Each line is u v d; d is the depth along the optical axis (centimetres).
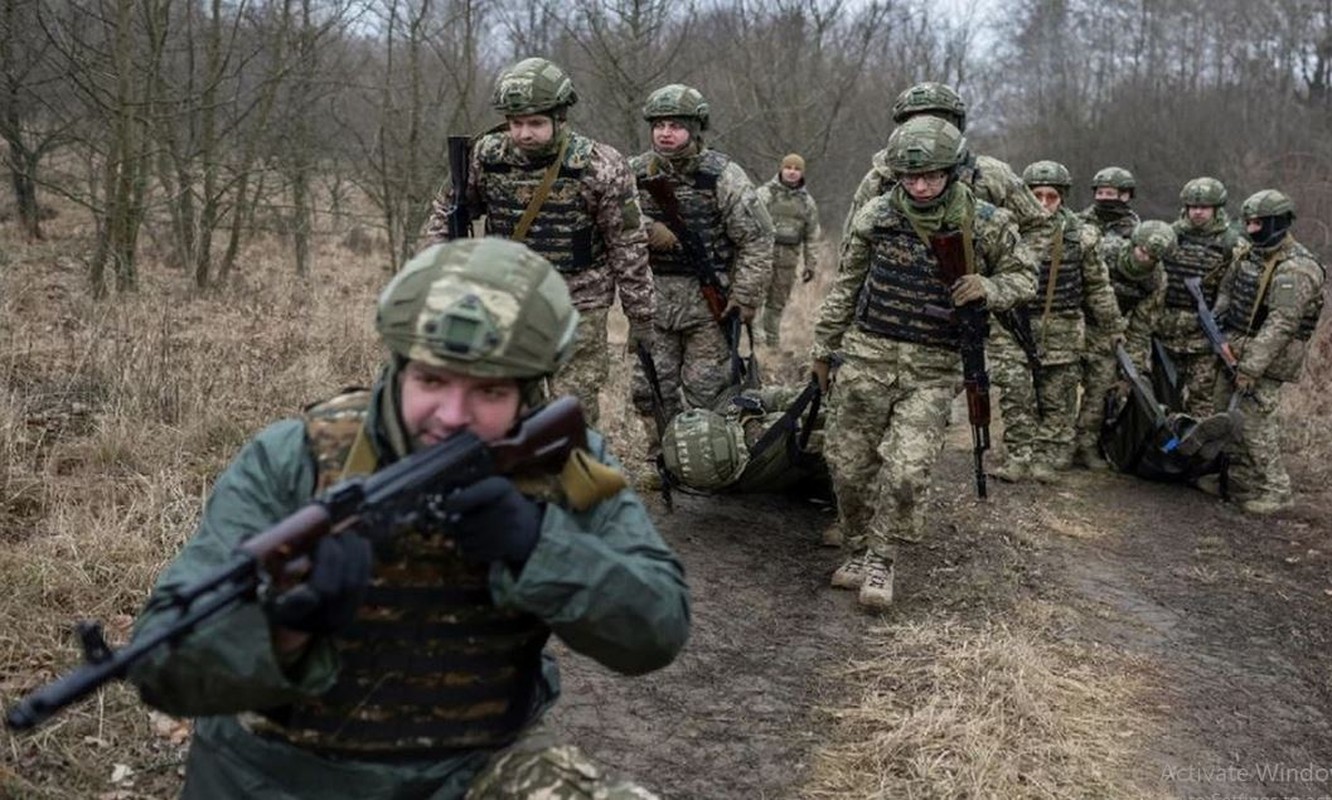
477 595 195
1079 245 751
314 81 1138
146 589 412
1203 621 534
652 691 410
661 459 575
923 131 461
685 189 593
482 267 187
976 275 473
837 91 1747
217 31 1012
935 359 486
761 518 591
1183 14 2427
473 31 1241
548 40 1398
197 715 180
